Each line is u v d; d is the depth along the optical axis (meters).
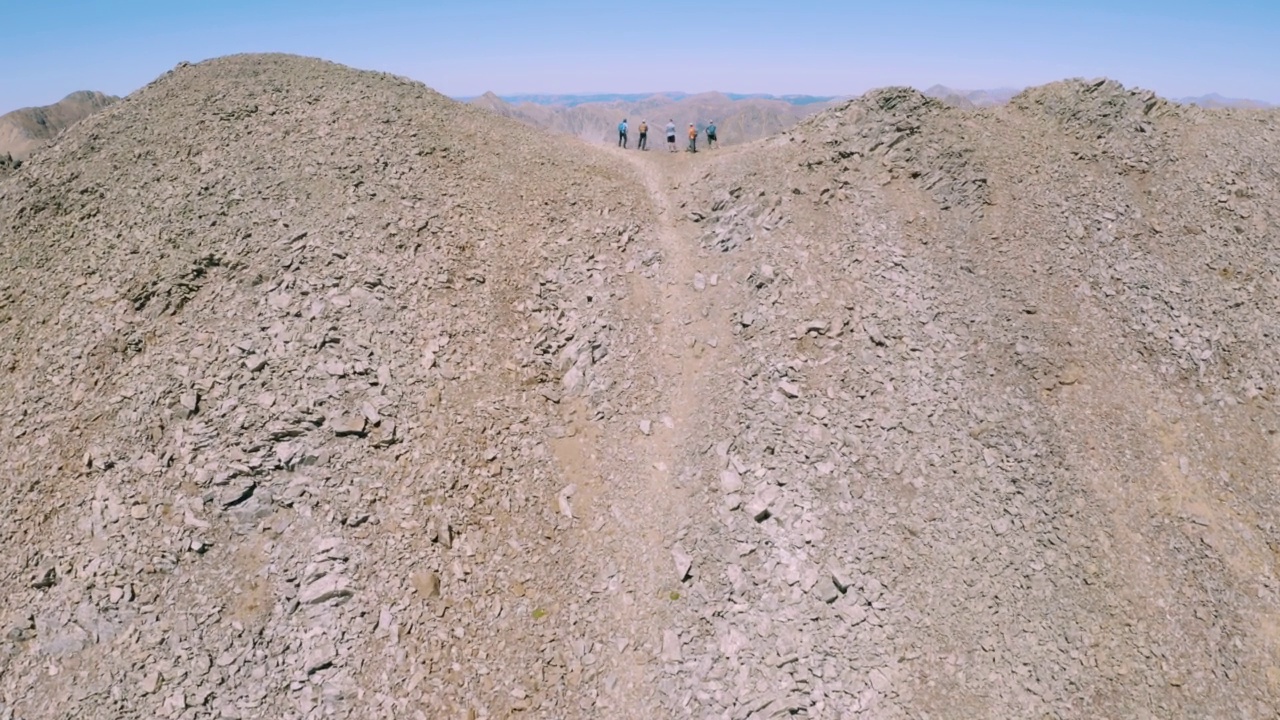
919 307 25.75
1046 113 32.47
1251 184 28.58
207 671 17.05
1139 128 30.73
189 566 18.55
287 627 17.98
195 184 27.55
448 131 33.84
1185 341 24.64
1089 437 22.55
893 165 30.33
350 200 27.84
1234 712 17.45
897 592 19.27
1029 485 21.39
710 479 22.44
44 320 23.69
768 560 20.27
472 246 28.02
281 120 31.28
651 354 26.50
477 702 17.97
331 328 23.58
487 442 22.91
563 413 24.67
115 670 16.91
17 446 20.69
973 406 23.20
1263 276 26.06
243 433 20.72
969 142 30.52
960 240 27.80
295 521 19.69
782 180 30.95
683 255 30.19
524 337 26.05
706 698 18.03
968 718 17.08
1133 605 19.12
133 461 20.08
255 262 24.83
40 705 16.45
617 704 18.36
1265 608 19.28
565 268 28.48
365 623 18.38
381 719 17.12
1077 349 24.61
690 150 38.50
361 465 21.05
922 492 21.25
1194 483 21.67
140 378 21.75
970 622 18.62
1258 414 23.14
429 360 23.95
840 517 20.88
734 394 24.39
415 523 20.41
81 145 29.91
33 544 18.78
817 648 18.45
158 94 32.66
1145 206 28.64
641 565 21.09
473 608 19.53
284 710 16.83
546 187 32.12
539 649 19.23
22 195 27.94
